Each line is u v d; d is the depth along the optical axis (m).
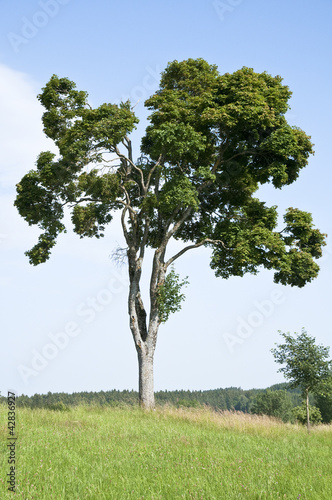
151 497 7.62
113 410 19.73
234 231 23.97
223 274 25.23
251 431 16.41
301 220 24.61
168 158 24.92
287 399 83.69
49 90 23.92
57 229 24.39
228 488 8.19
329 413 66.56
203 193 26.36
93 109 22.48
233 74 23.53
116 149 23.48
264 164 25.02
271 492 7.96
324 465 10.67
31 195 23.34
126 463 9.88
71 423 15.02
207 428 16.53
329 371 23.34
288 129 23.41
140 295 24.14
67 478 8.60
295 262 24.08
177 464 9.93
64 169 22.17
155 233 26.75
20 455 10.16
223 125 23.00
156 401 23.25
